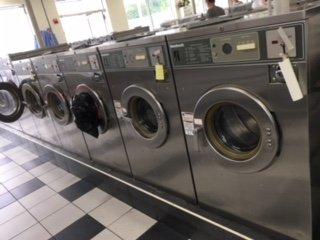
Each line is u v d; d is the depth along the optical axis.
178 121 1.83
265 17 1.19
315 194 1.37
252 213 1.65
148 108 2.26
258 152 1.44
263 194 1.54
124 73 2.09
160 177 2.22
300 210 1.41
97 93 2.48
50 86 3.12
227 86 1.44
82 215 2.59
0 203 3.09
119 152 2.58
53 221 2.60
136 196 2.42
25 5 7.88
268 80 1.28
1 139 5.40
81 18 9.27
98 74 2.36
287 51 1.17
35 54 4.12
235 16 1.89
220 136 1.71
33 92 3.55
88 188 3.03
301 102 1.21
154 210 2.29
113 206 2.62
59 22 8.48
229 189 1.71
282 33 1.15
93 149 2.97
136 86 1.99
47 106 3.44
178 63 1.65
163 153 2.08
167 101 1.84
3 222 2.73
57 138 3.65
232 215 1.78
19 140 4.75
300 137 1.27
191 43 1.53
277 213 1.52
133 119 2.25
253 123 1.65
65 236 2.36
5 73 4.30
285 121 1.29
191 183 1.96
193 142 1.79
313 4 1.45
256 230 1.67
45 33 8.23
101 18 9.66
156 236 2.15
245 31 1.27
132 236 2.20
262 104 1.32
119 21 9.76
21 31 8.12
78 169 3.22
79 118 2.57
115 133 2.53
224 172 1.69
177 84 1.72
